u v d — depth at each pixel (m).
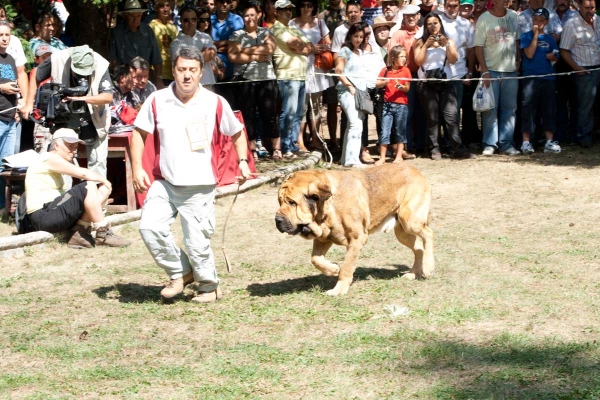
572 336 6.06
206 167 6.74
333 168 13.29
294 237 9.39
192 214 6.81
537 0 13.84
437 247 8.83
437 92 13.64
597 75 13.95
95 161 9.64
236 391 5.19
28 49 11.23
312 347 5.95
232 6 13.72
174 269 6.98
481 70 13.77
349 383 5.27
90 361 5.81
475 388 5.13
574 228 9.55
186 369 5.59
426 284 7.48
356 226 7.06
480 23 13.60
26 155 9.99
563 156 13.66
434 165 13.38
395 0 14.05
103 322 6.64
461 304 6.87
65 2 13.45
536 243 8.94
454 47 13.44
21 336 6.31
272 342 6.09
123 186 11.19
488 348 5.82
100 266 8.30
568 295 7.05
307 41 13.66
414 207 7.47
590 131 14.19
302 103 13.85
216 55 12.93
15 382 5.42
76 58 9.08
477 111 13.80
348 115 13.16
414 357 5.67
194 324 6.55
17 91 10.13
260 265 8.34
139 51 12.08
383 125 13.55
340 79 13.12
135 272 8.09
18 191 11.68
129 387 5.29
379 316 6.60
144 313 6.82
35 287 7.61
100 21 13.35
